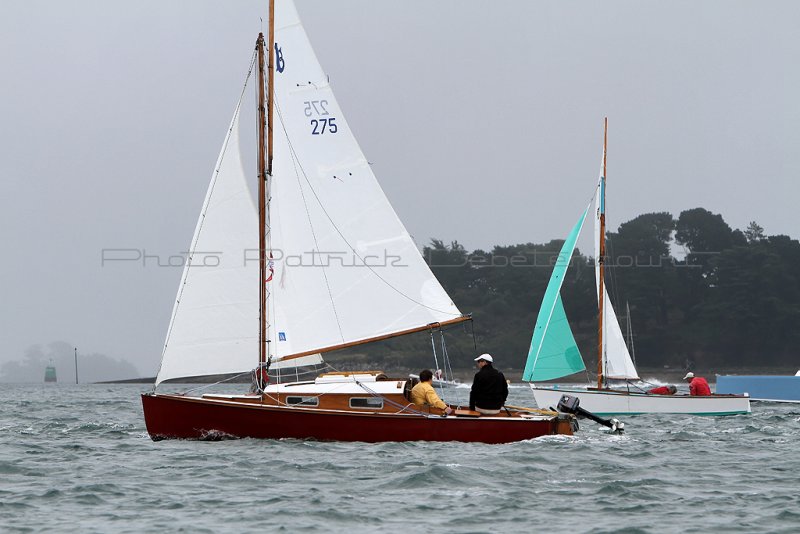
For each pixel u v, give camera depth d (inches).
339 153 2967.5
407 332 2962.6
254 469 2319.1
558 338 4948.3
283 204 2935.5
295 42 2977.4
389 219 2972.4
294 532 1690.5
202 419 2810.0
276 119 2957.7
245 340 2896.2
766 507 1894.7
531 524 1749.5
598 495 2010.3
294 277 2920.8
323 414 2763.3
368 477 2201.0
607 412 4549.7
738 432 3496.6
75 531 1696.6
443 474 2194.9
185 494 2020.2
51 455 2689.5
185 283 2878.9
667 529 1711.4
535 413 2960.1
